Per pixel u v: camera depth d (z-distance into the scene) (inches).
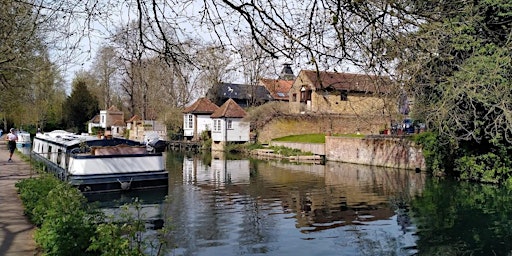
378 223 485.1
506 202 597.0
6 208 433.4
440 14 177.6
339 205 588.7
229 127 1669.5
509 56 580.7
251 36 188.9
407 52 176.7
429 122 724.0
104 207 560.1
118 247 239.5
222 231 446.3
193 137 1893.5
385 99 248.1
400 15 168.2
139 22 193.6
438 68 206.8
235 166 1107.9
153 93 1828.2
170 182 803.4
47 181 470.0
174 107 1962.4
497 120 668.7
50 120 2242.9
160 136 1958.7
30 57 450.0
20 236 327.9
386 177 874.1
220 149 1669.5
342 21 171.0
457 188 723.4
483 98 623.2
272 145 1508.4
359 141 1160.2
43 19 229.1
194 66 204.8
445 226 471.2
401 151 1023.0
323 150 1296.8
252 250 384.5
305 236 430.3
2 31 303.1
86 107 2425.0
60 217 280.1
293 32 181.6
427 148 913.5
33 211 363.6
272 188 735.1
